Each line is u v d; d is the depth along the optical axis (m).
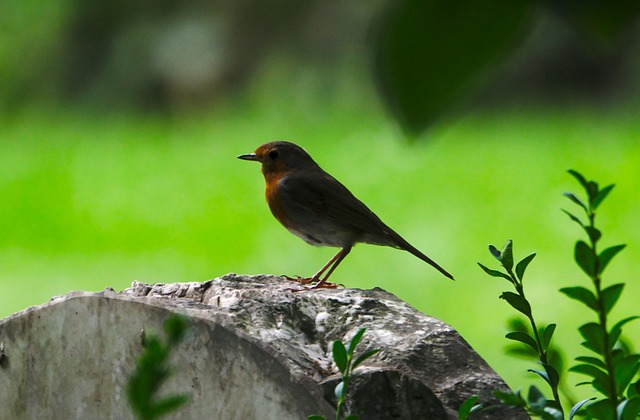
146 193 20.11
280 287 4.11
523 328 3.32
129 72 26.64
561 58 29.53
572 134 25.61
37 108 27.73
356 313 3.84
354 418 2.66
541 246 15.13
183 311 3.53
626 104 30.27
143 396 1.75
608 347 2.40
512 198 18.50
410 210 18.14
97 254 15.88
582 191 18.56
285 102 27.50
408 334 3.72
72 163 23.28
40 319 4.02
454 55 1.76
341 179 20.95
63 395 3.96
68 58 27.33
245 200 19.09
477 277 13.76
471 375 3.58
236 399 3.39
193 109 27.41
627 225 16.03
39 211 18.86
